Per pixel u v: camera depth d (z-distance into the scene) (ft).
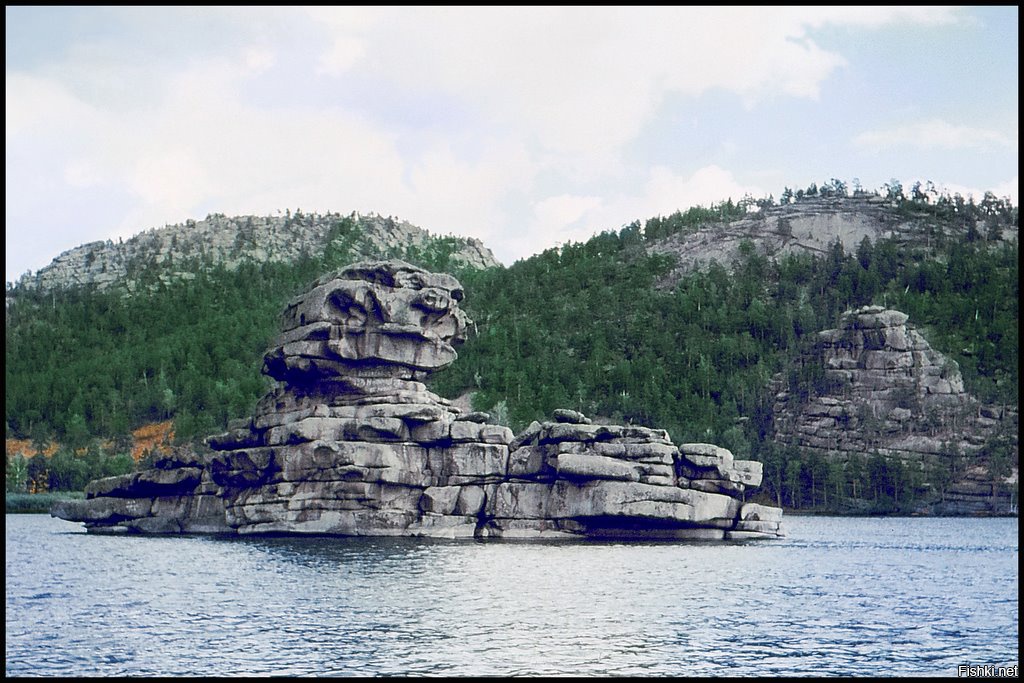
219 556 362.74
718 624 254.68
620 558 363.35
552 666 210.79
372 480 399.65
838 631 248.93
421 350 417.49
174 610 264.72
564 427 399.85
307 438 399.24
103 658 214.28
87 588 297.12
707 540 422.00
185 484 449.06
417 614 260.21
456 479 409.69
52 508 466.70
